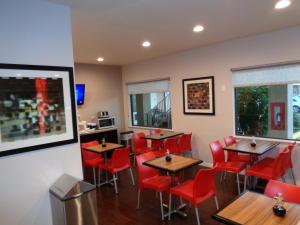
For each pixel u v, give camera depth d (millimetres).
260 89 4336
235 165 3713
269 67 4016
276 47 3881
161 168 2857
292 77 3783
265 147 3670
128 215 3221
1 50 2104
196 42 4453
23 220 2238
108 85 6707
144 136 5266
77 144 2617
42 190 2359
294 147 3811
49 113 2396
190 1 2498
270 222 1562
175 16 2939
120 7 2576
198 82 5062
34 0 2295
